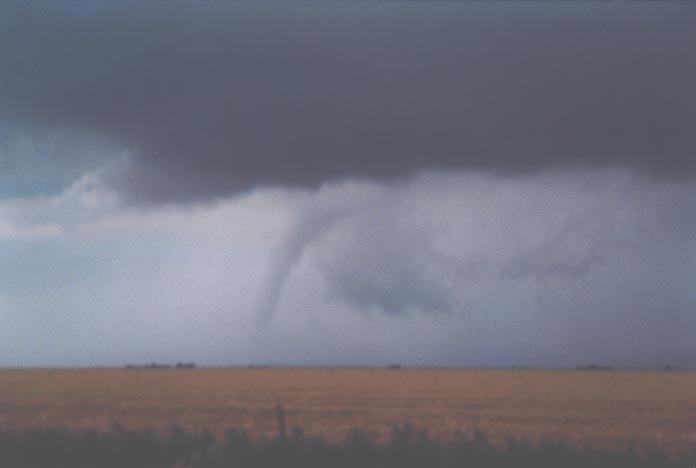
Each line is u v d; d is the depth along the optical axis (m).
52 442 55.28
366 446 55.06
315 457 53.72
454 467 52.09
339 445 55.56
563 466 52.44
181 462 52.28
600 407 103.31
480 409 98.12
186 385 171.75
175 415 84.06
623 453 55.66
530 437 63.09
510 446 56.12
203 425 71.81
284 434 56.94
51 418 77.62
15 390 138.62
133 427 67.12
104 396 120.62
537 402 115.38
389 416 85.44
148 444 55.72
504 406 104.94
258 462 52.66
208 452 53.66
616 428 72.94
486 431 68.69
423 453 54.00
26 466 51.09
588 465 52.84
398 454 53.94
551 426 74.75
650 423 78.62
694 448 59.28
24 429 59.75
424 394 138.88
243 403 106.69
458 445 56.16
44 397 116.88
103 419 77.19
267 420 78.44
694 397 131.50
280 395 130.75
